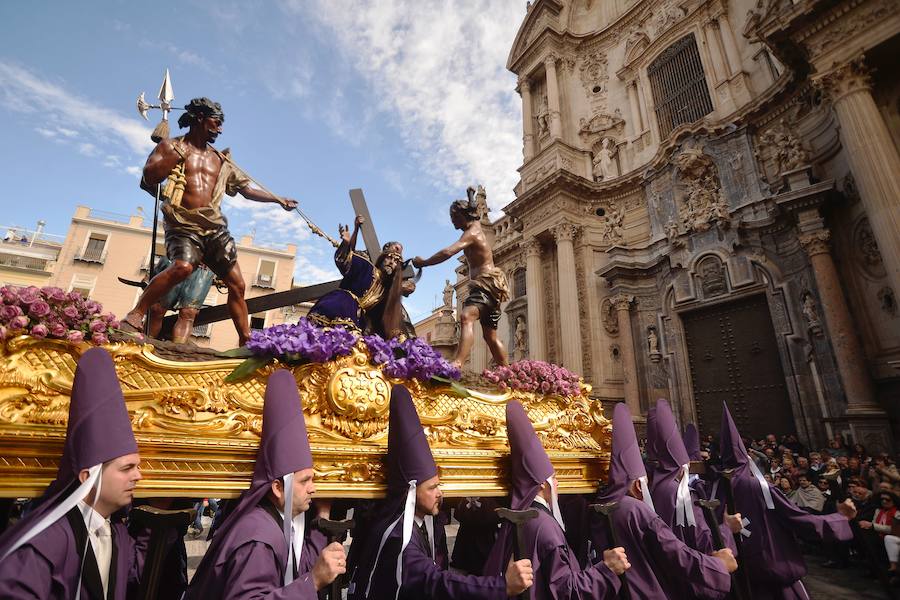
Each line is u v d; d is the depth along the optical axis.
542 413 3.41
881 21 8.32
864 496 5.68
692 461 4.35
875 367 8.79
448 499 3.72
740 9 13.76
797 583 3.48
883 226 7.69
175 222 2.55
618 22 18.05
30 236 22.17
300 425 1.88
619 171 16.20
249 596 1.41
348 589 2.38
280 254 22.56
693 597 2.61
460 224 4.22
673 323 12.89
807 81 10.52
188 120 2.92
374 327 3.47
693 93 14.59
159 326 3.16
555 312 15.53
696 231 12.58
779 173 11.10
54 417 1.70
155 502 1.92
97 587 1.46
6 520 1.99
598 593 2.11
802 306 10.21
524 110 19.34
